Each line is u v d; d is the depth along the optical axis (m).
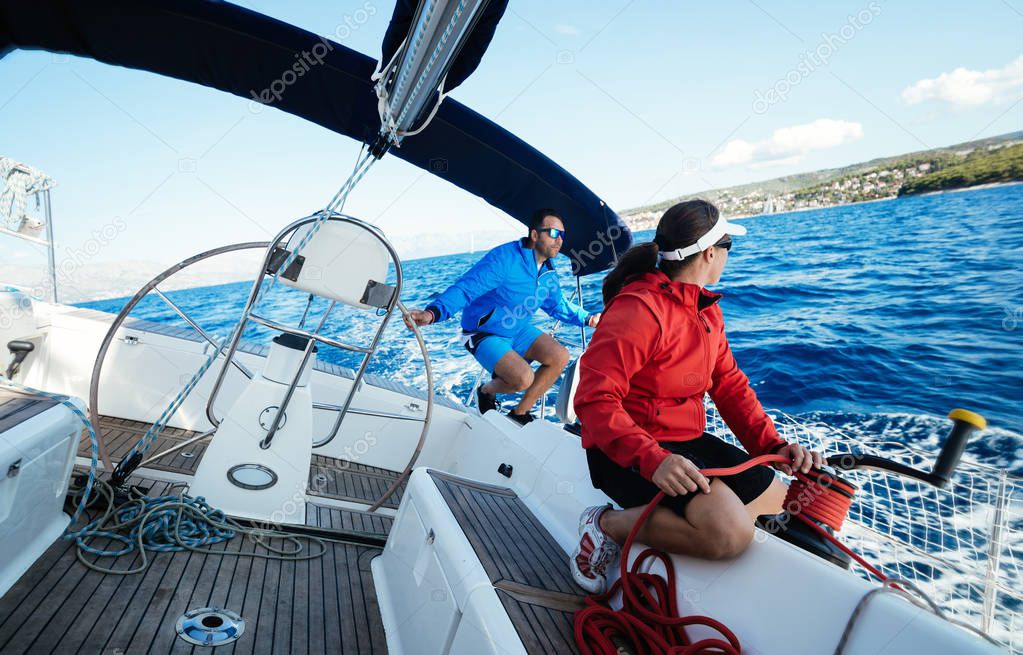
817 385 8.98
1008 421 7.59
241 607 1.60
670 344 1.37
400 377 8.58
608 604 1.36
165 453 2.22
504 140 3.22
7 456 1.28
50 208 3.53
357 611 1.70
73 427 1.61
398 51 1.66
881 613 0.95
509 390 3.16
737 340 10.95
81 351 3.08
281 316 13.99
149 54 2.87
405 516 1.79
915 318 11.58
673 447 1.41
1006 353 9.63
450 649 1.23
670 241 1.41
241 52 2.86
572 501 1.74
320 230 2.00
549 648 1.10
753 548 1.21
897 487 4.66
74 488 1.91
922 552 1.55
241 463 2.11
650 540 1.29
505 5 1.47
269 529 2.07
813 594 1.06
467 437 3.13
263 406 2.12
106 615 1.44
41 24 2.70
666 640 1.19
